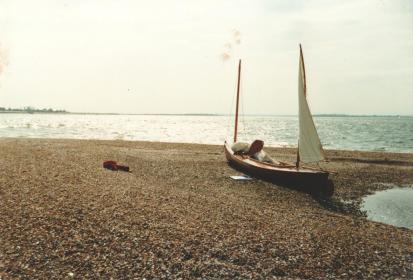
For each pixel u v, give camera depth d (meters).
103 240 9.48
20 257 8.26
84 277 7.59
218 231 10.67
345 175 23.61
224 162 27.44
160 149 36.38
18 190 14.01
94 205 12.36
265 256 9.16
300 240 10.44
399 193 18.98
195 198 14.91
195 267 8.33
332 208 15.61
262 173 20.19
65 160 23.34
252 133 82.88
